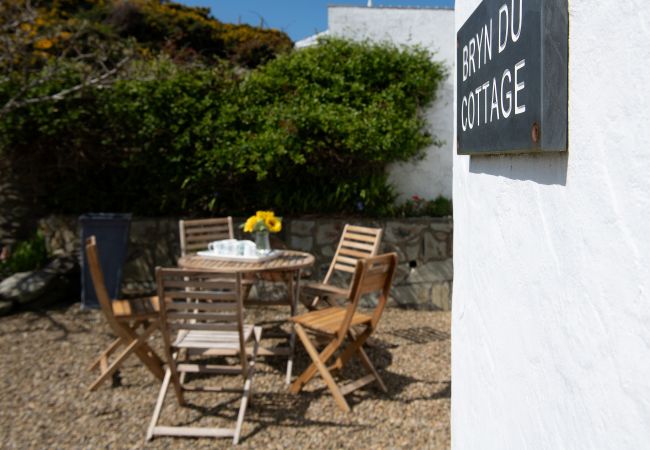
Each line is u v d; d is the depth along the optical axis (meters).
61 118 6.07
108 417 3.52
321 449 3.14
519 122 1.19
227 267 4.18
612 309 0.91
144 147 6.33
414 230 6.14
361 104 6.43
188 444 3.20
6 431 3.32
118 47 7.15
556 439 1.13
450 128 6.71
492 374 1.57
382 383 3.93
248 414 3.57
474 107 1.60
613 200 0.91
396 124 6.22
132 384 4.03
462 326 1.94
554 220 1.13
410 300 6.16
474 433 1.76
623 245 0.88
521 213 1.32
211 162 6.18
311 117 6.00
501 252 1.49
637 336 0.84
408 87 6.53
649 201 0.81
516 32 1.21
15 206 6.79
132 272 6.42
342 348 4.80
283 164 6.15
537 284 1.23
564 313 1.09
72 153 6.39
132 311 3.94
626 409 0.87
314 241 6.22
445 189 6.74
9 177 6.68
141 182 6.57
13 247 6.72
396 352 4.74
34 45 6.93
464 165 1.93
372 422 3.46
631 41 0.85
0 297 5.71
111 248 5.91
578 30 1.01
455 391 2.04
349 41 6.78
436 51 6.71
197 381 4.09
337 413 3.59
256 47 13.17
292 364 4.42
